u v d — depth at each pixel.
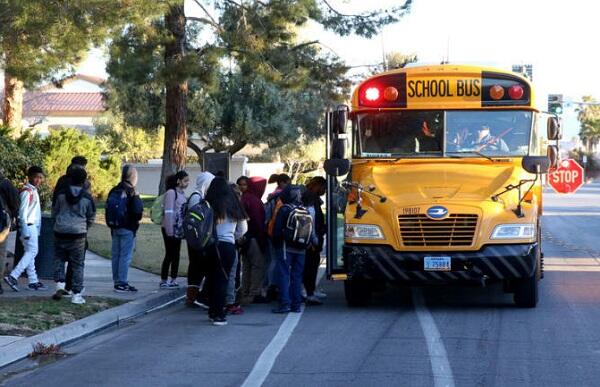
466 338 11.75
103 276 17.94
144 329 12.95
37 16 18.17
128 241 15.72
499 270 13.51
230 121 44.28
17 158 27.02
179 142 31.20
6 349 10.66
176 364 10.34
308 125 47.84
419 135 15.11
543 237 31.27
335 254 14.87
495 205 13.73
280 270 14.26
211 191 13.20
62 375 9.85
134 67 25.94
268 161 55.34
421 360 10.34
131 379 9.59
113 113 45.66
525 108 14.93
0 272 14.69
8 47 19.22
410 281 13.63
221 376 9.66
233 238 13.34
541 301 15.23
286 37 29.23
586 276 19.08
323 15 30.31
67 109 82.19
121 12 18.97
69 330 12.00
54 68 20.27
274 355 10.77
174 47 27.84
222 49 27.05
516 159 14.82
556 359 10.36
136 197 15.66
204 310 14.88
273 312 14.30
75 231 13.88
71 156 36.47
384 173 14.61
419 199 13.77
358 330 12.52
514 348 11.04
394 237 13.67
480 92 15.01
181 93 31.17
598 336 11.84
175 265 16.42
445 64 15.55
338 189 14.98
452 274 13.51
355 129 15.32
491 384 9.15
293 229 13.95
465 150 14.96
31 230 15.30
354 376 9.55
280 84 29.28
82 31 18.66
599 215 45.47
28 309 13.28
